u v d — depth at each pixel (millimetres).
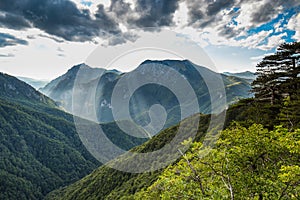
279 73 33000
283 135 9625
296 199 8203
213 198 7410
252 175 8680
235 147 8844
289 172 7562
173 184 7918
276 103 30203
